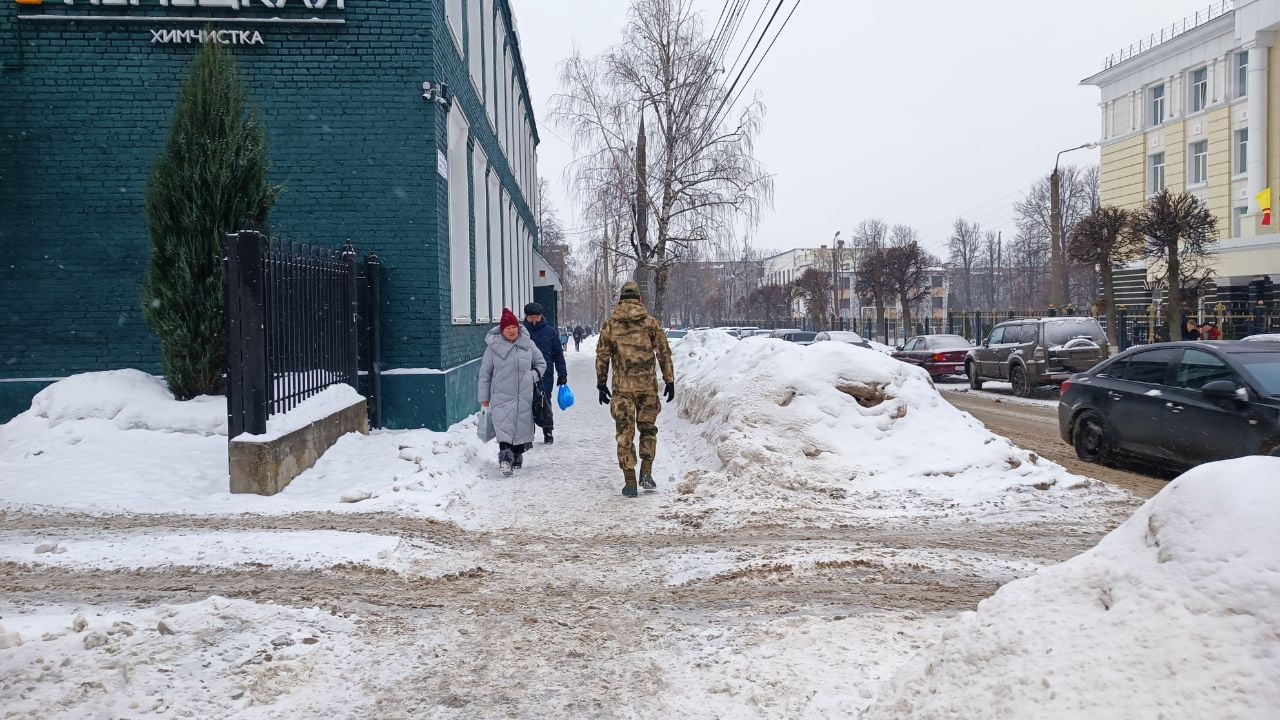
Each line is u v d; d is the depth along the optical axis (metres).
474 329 15.61
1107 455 9.88
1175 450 8.80
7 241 11.60
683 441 11.45
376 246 12.05
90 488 7.96
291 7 11.91
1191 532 2.78
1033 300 84.19
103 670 3.72
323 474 8.79
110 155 11.67
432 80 12.07
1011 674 2.76
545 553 6.18
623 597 5.13
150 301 10.02
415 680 3.86
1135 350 9.87
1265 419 7.77
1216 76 36.78
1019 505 7.56
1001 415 16.12
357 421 10.80
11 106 11.62
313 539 6.27
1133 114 41.94
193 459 8.89
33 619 4.41
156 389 10.32
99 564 5.65
